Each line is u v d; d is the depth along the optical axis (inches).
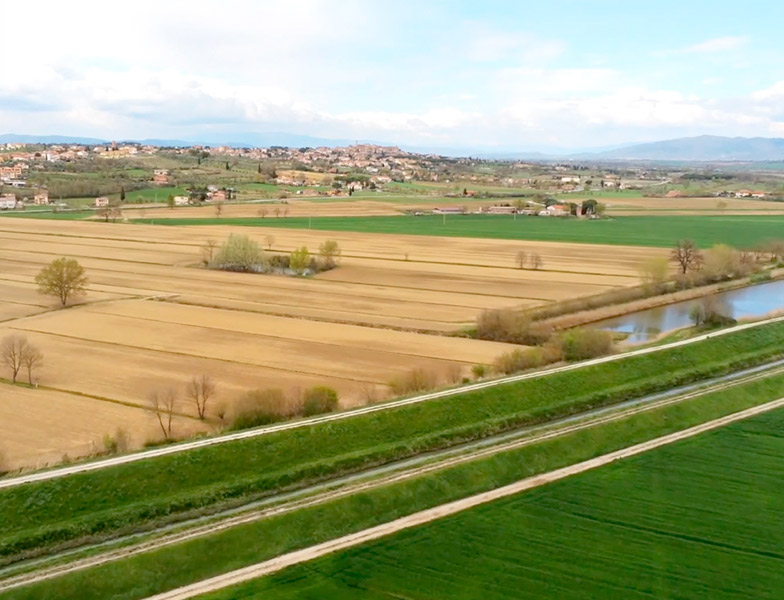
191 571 1865.2
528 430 2824.8
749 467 2466.8
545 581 1790.1
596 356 3639.3
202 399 2994.6
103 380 3223.4
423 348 3868.1
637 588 1760.6
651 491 2283.5
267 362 3550.7
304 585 1791.3
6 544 1932.8
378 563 1886.1
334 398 2851.9
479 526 2066.9
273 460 2422.5
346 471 2437.3
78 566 1845.5
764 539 1983.3
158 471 2269.9
